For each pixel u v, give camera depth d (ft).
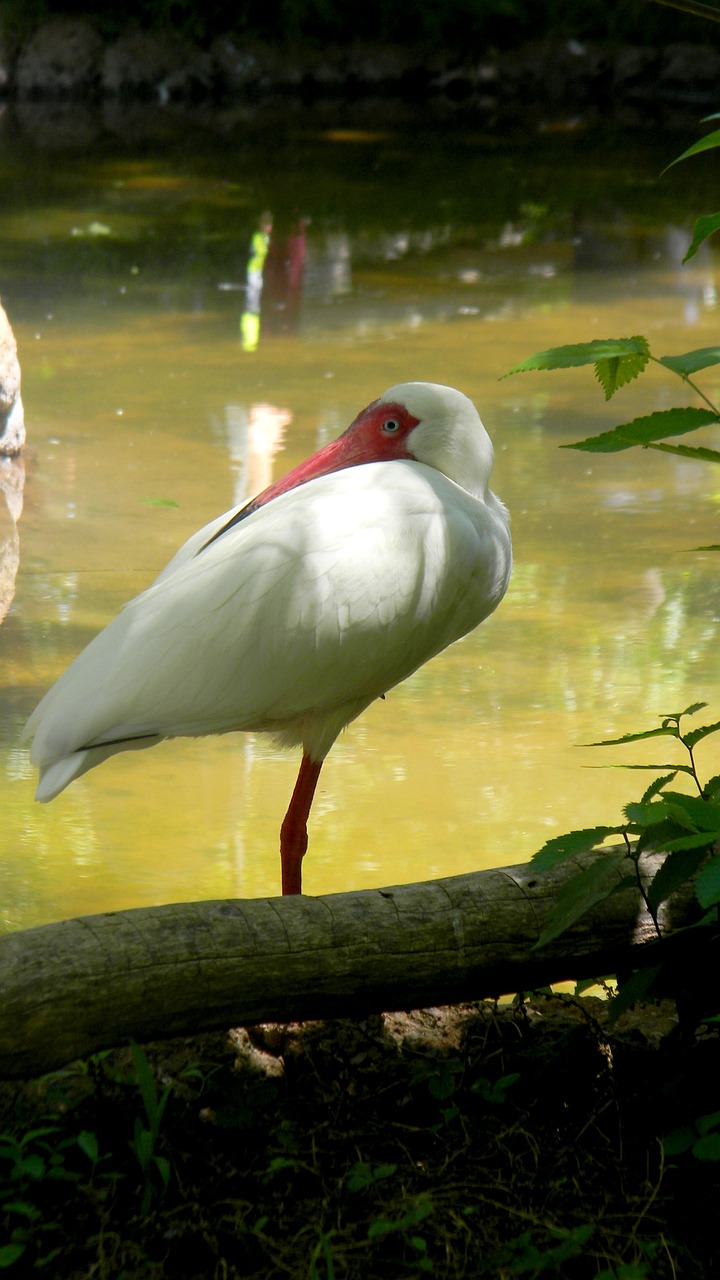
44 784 22.07
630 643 36.58
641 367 17.71
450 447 26.05
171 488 46.11
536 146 107.34
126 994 17.48
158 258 75.05
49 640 35.76
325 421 51.96
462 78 125.59
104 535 42.55
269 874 26.78
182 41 122.01
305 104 121.70
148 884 26.30
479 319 65.41
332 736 24.66
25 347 60.54
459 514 24.35
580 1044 20.15
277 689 23.00
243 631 22.54
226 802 29.63
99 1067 18.78
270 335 62.75
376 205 87.97
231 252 76.74
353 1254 16.62
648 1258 16.57
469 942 19.01
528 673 35.12
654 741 31.81
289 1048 20.21
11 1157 17.17
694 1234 17.12
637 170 100.01
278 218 84.02
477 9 126.31
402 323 64.69
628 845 18.45
